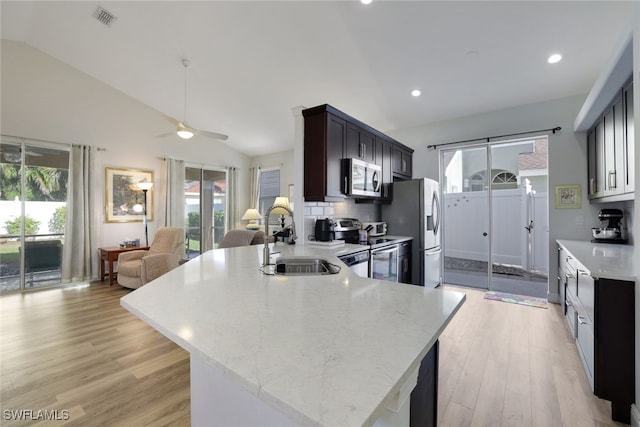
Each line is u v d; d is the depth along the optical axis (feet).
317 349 2.44
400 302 3.70
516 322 10.02
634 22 5.32
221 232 21.57
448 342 8.55
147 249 15.84
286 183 21.72
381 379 2.01
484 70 10.55
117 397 6.10
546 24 8.27
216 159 21.07
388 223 13.99
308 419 1.66
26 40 13.30
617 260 6.87
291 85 13.20
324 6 8.73
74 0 10.55
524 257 14.70
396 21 8.75
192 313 3.28
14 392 6.24
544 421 5.38
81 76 15.01
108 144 15.94
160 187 18.06
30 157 13.78
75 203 14.80
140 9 10.30
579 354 7.59
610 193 8.65
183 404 5.90
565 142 11.78
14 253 13.51
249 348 2.45
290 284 4.64
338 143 10.00
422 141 15.29
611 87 7.55
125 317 10.46
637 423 5.04
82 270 14.85
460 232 15.26
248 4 9.20
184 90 15.35
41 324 9.83
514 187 14.74
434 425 4.00
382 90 12.31
